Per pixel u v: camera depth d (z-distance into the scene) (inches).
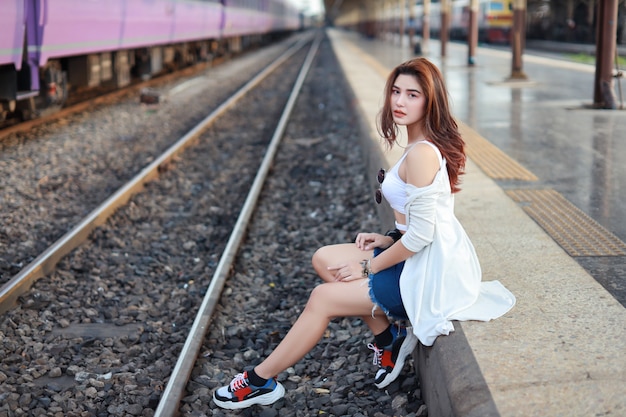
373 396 138.3
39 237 233.1
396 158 271.3
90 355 157.9
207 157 373.1
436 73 121.4
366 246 139.1
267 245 237.9
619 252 176.7
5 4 295.3
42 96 395.2
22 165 319.6
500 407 97.3
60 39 365.7
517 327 121.0
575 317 125.0
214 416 133.6
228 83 756.0
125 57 537.0
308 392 142.9
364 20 2800.2
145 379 145.8
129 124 455.2
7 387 140.9
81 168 327.3
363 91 535.8
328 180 329.1
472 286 125.6
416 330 121.0
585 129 356.5
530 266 153.1
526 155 293.9
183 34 671.1
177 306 185.8
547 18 1625.2
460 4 1819.6
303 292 196.9
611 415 94.7
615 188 239.0
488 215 197.6
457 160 122.5
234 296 192.9
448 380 109.8
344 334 168.4
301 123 504.7
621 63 838.5
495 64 860.6
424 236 119.6
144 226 250.5
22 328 167.6
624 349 112.2
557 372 105.5
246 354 159.9
